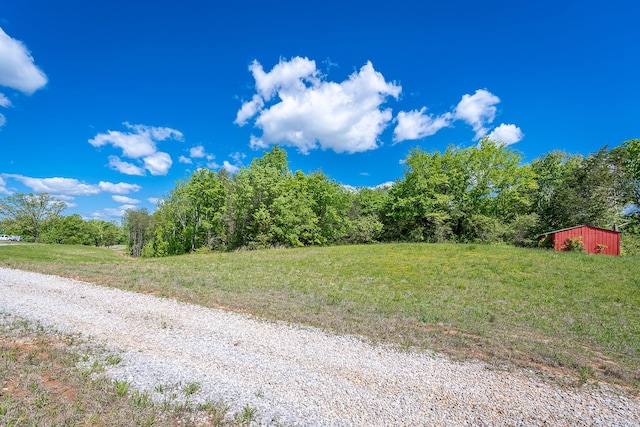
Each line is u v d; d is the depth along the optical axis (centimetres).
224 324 870
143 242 6806
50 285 1263
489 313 1141
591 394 566
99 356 633
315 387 548
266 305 1077
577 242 2702
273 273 1848
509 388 576
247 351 694
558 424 471
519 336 898
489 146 3562
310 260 2300
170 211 4747
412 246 2714
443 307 1203
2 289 1176
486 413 491
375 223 3984
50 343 684
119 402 473
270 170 3931
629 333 976
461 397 537
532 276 1622
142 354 652
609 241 2817
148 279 1445
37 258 2408
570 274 1628
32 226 6731
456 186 3700
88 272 1570
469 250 2375
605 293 1364
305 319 941
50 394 484
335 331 851
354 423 451
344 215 4494
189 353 670
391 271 1839
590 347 842
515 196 3469
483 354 743
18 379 524
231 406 479
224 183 4553
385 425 450
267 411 470
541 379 619
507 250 2350
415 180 3775
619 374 652
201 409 469
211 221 4303
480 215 3475
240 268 2012
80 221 8044
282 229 3588
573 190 3700
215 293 1217
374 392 541
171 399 490
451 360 696
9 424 402
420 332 874
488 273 1706
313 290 1429
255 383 553
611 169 3794
